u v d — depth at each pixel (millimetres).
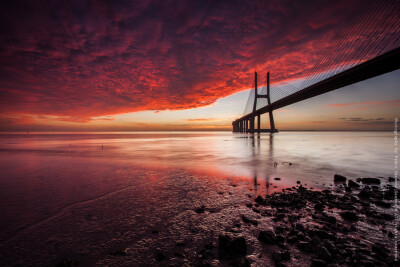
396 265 3369
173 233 4738
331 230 4723
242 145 38281
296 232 4570
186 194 7711
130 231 4875
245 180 10055
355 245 4098
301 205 6340
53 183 9609
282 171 12477
